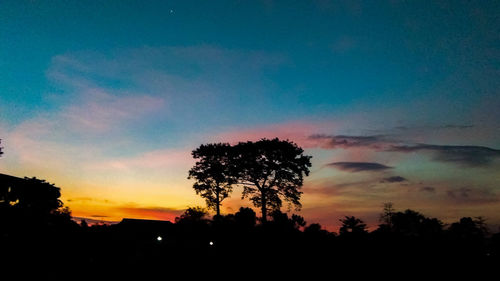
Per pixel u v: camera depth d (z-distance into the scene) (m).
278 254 35.62
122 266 32.69
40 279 23.53
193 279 27.69
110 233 44.09
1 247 27.11
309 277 27.97
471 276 27.66
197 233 50.34
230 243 42.16
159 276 28.73
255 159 47.47
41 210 32.88
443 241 36.09
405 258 32.16
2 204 30.80
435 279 27.08
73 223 36.97
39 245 29.94
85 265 30.38
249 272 30.19
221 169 48.16
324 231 40.69
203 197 49.22
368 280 26.94
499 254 32.91
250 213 48.00
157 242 47.47
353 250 35.16
